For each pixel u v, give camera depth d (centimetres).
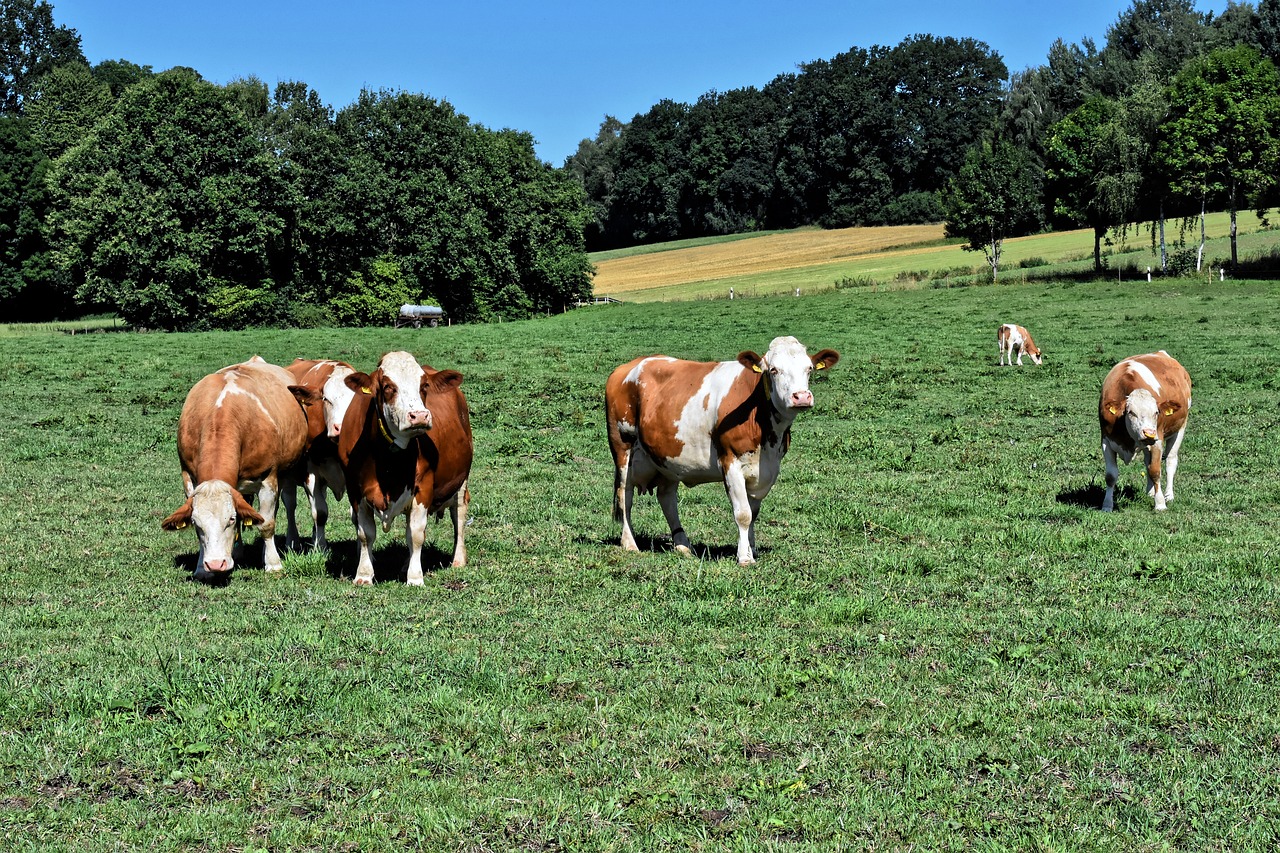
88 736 623
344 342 4100
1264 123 5288
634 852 504
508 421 2259
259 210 5953
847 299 5669
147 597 949
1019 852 500
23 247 7125
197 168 5856
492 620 866
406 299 6309
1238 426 1966
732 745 617
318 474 1123
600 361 3372
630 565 1064
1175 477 1561
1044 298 4991
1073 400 2412
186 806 548
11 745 610
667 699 685
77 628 850
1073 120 6247
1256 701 674
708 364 1084
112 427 2114
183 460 1045
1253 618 853
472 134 7100
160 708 670
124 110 5788
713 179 14188
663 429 1084
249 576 1027
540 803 548
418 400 902
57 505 1395
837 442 1925
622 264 11994
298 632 820
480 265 6825
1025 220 6625
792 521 1316
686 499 1478
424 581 992
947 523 1275
